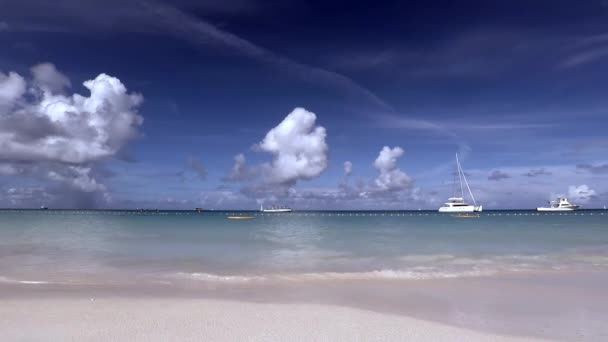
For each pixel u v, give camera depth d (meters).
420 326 8.48
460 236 34.88
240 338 7.53
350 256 20.86
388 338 7.66
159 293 11.62
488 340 7.62
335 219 88.12
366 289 12.52
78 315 8.99
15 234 34.12
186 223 61.38
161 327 8.16
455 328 8.38
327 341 7.43
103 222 61.69
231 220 77.88
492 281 13.90
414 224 58.94
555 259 19.56
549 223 61.91
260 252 22.47
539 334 8.03
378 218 95.88
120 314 9.12
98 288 12.22
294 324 8.50
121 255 20.62
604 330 8.32
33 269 15.71
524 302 10.84
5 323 8.30
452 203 121.25
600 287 12.91
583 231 40.91
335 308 9.99
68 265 16.91
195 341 7.32
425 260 19.34
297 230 43.56
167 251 22.55
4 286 12.31
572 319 9.17
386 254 21.66
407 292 12.08
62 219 74.44
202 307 9.91
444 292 12.09
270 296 11.41
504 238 31.84
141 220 73.69
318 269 16.61
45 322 8.41
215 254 21.42
